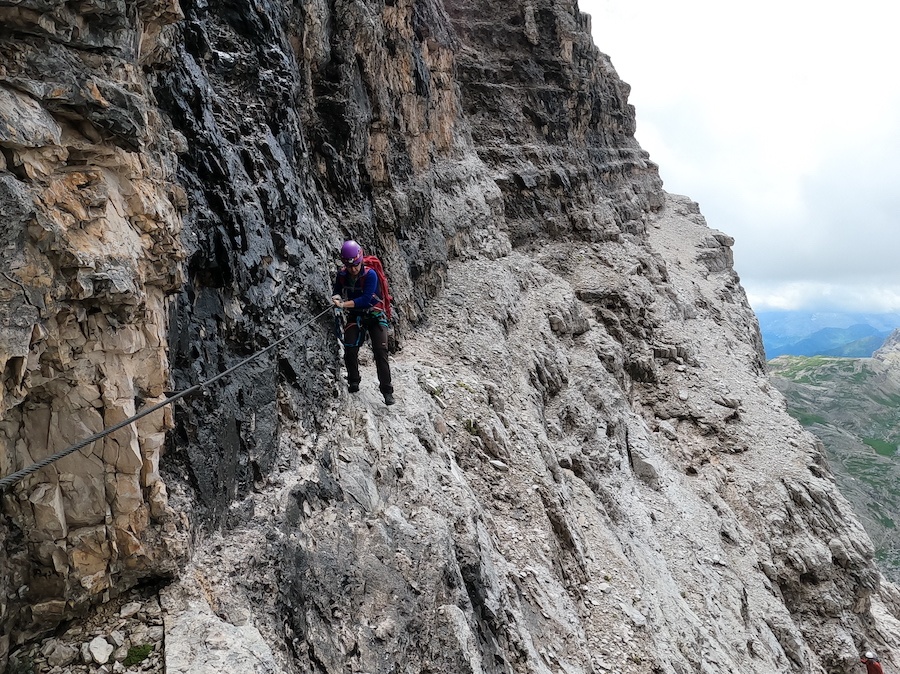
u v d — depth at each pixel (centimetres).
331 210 1089
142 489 465
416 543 719
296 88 932
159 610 466
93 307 424
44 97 391
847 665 1772
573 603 1001
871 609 2170
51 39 402
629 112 4184
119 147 446
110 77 446
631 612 1045
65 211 408
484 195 1961
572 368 1764
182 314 550
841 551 1931
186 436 530
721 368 2430
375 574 650
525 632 826
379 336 873
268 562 555
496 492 1073
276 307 704
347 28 1126
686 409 2173
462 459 1074
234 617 491
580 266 2414
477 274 1672
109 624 450
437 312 1473
